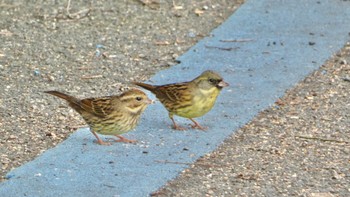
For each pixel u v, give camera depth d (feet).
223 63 53.62
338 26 59.57
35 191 37.17
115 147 42.14
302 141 42.96
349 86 50.08
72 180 38.27
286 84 50.49
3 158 40.63
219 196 37.06
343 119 45.55
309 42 56.85
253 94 49.08
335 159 40.81
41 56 54.03
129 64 53.36
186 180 38.55
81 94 48.73
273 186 37.99
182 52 55.26
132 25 59.31
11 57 53.72
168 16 61.11
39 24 58.90
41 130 43.93
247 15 61.46
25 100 47.55
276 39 57.36
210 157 41.09
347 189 37.68
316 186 37.99
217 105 47.57
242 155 41.32
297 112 46.62
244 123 45.27
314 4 63.57
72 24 59.16
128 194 36.99
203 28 59.26
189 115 44.57
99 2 62.95
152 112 46.98
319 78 51.39
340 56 54.75
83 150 41.63
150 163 40.24
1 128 43.91
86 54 54.60
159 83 50.37
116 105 41.96
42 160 40.32
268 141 42.98
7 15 60.08
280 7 62.95
